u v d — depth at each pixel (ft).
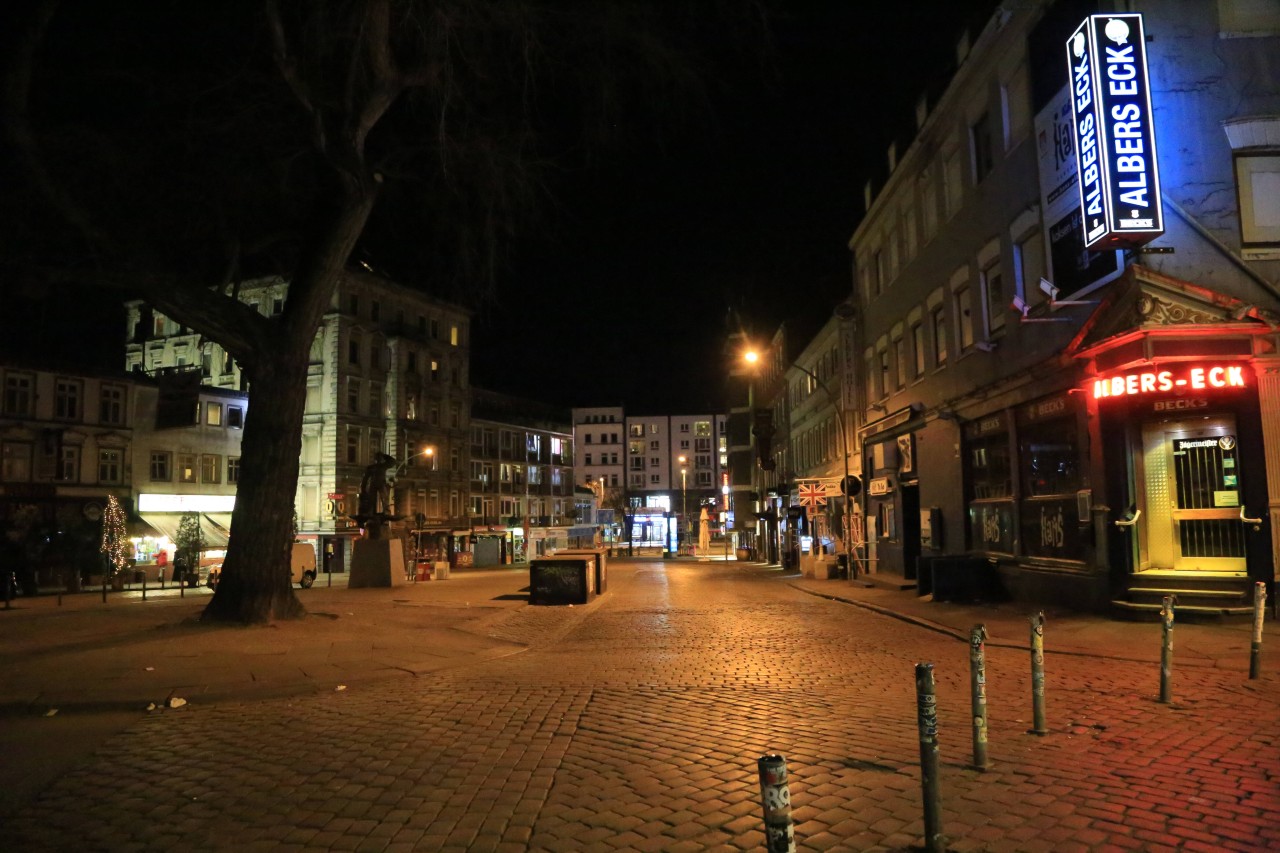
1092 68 42.19
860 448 103.09
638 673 34.32
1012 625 45.85
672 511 378.53
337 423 177.99
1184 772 18.51
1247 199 43.29
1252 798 16.72
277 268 56.39
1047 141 51.19
